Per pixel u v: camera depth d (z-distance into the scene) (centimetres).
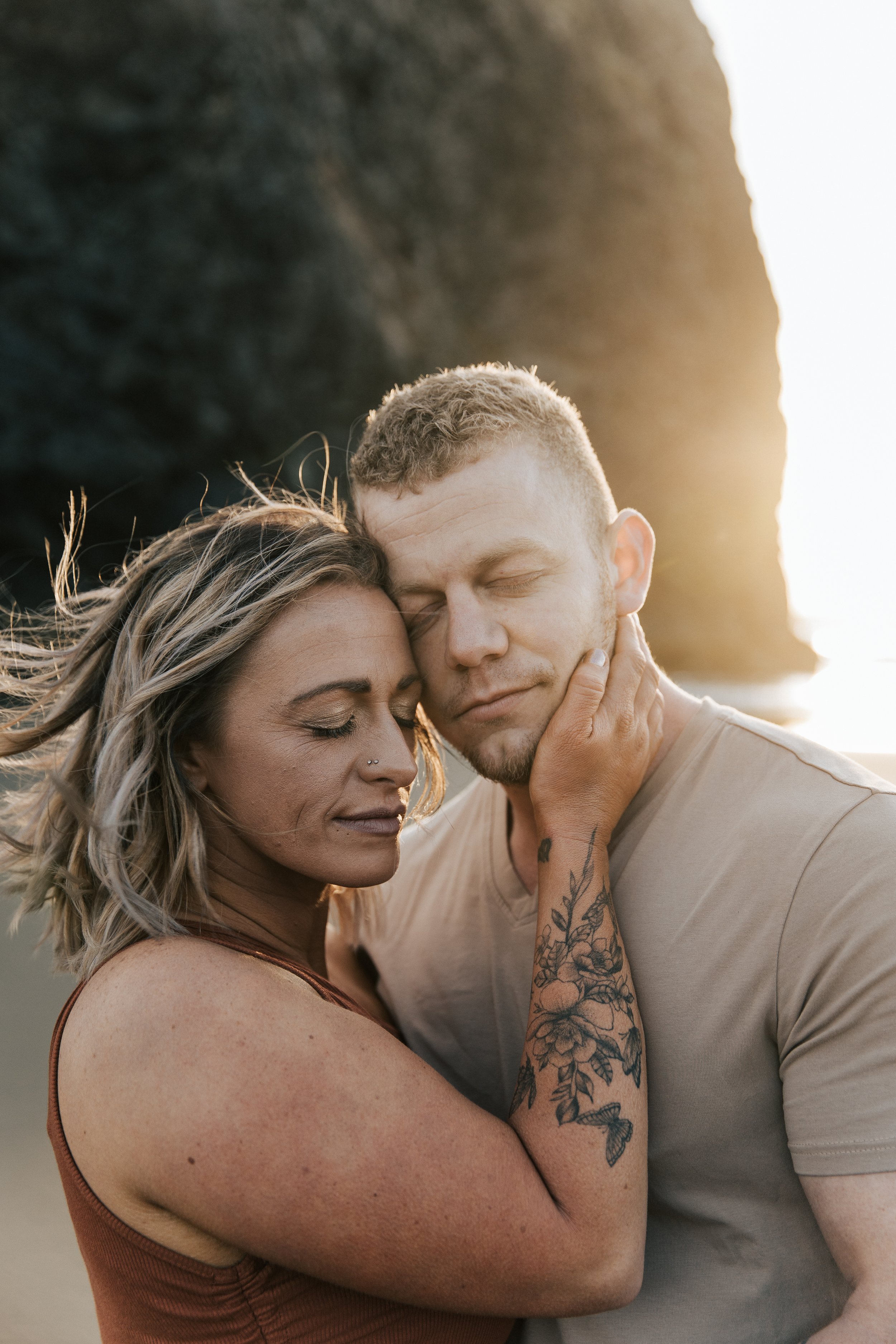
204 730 138
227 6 1941
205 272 1898
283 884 149
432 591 143
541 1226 116
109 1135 112
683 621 2712
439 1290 114
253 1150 108
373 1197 110
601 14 2739
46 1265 250
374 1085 115
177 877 132
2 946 465
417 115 2323
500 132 2448
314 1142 109
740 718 153
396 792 141
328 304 2038
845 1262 123
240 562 138
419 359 2267
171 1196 109
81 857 139
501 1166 118
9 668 154
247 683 134
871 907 125
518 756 146
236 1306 115
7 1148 305
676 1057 134
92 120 1850
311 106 2094
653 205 2670
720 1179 134
